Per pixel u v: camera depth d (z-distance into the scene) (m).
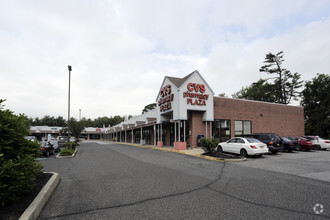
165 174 8.06
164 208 4.46
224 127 21.16
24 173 4.46
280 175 7.76
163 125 25.70
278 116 25.67
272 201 4.86
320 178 7.24
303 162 11.09
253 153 12.55
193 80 19.00
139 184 6.54
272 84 44.69
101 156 15.15
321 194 5.38
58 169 9.72
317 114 34.59
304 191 5.66
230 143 14.41
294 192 5.57
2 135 4.62
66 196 5.40
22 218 3.56
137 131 36.56
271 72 44.69
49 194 5.39
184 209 4.39
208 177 7.48
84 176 7.93
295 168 9.25
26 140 5.43
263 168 9.29
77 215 4.15
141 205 4.66
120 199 5.10
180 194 5.45
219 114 20.86
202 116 19.72
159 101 21.62
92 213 4.24
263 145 12.92
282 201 4.86
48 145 17.23
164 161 11.80
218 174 8.00
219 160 12.11
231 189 5.89
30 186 4.73
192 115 19.28
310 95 36.75
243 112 22.62
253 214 4.10
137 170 8.99
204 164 10.57
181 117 17.86
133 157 13.99
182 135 20.98
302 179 7.10
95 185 6.50
